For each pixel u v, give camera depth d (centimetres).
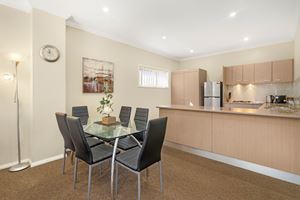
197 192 193
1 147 256
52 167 258
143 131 225
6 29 255
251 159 246
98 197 184
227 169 252
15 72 263
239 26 353
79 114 308
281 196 186
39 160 271
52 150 285
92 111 383
